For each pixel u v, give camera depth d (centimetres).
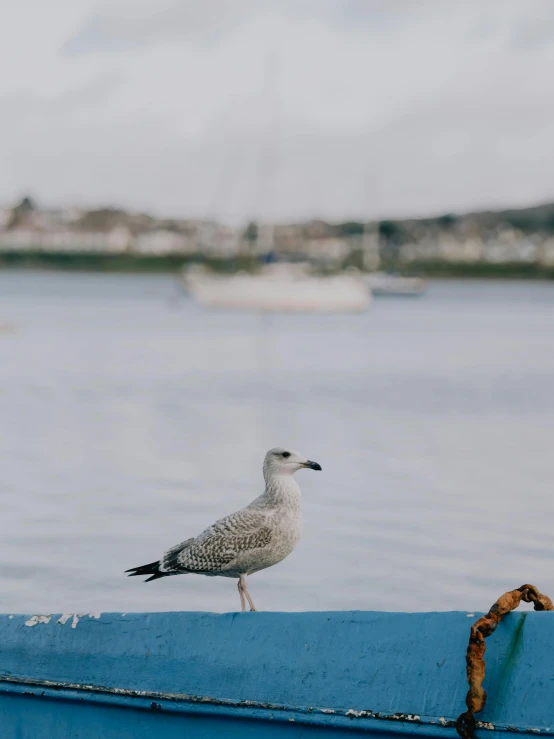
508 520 1303
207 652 571
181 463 1702
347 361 3909
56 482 1529
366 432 2092
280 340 5125
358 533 1241
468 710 512
